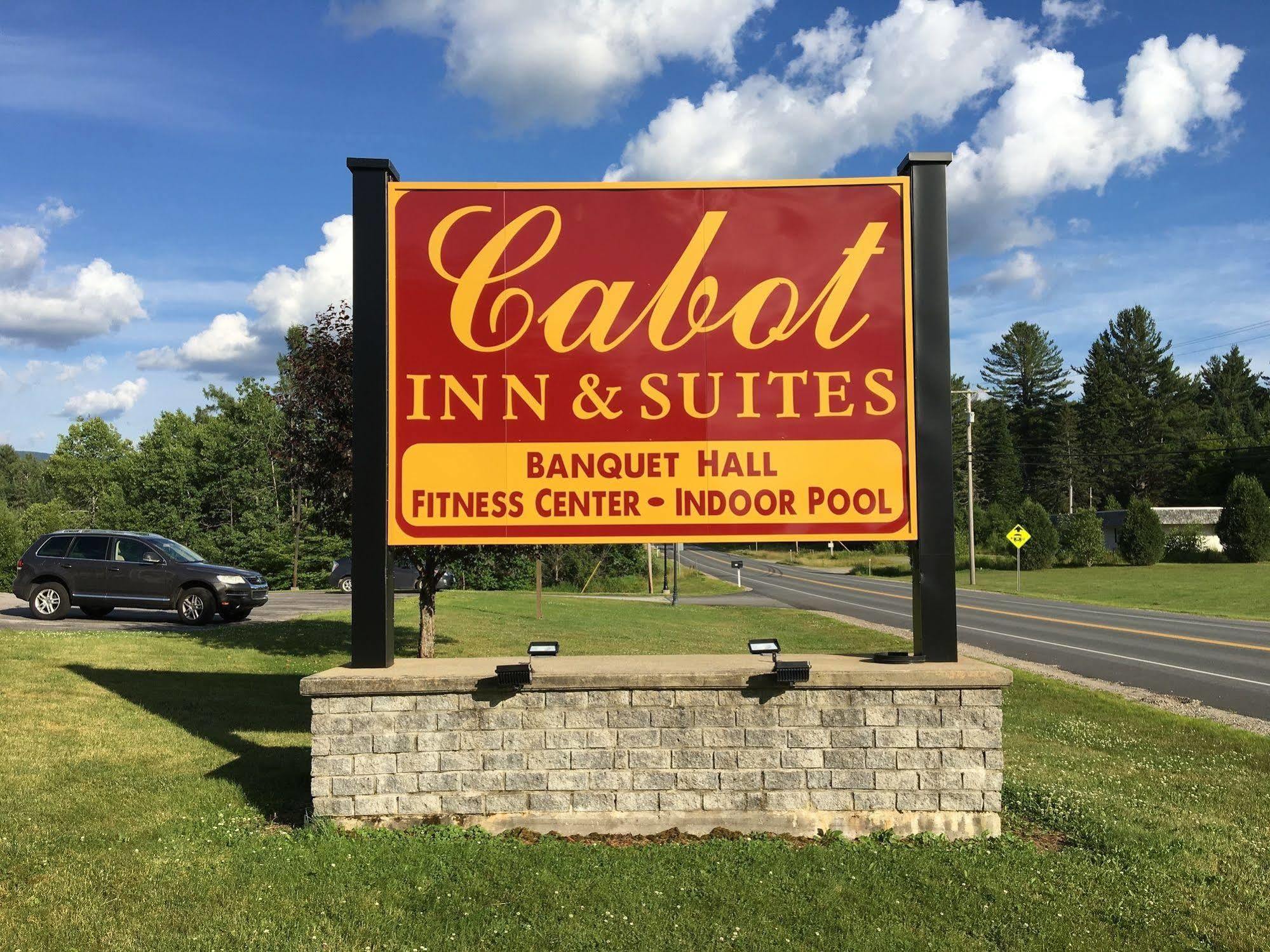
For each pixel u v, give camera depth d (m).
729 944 3.94
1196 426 91.75
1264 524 56.28
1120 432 90.12
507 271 6.08
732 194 6.15
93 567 16.69
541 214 6.11
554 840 5.22
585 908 4.28
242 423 52.00
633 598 37.84
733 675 5.43
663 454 6.05
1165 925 4.23
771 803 5.43
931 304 6.07
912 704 5.46
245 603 16.88
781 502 6.05
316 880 4.59
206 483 53.00
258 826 5.56
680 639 18.55
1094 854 5.21
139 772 6.63
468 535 5.98
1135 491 90.00
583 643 17.22
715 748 5.45
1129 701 11.45
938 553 5.95
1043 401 102.00
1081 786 6.88
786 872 4.75
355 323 5.96
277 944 3.89
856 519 6.02
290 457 13.05
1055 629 22.77
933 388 6.02
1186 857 5.19
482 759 5.44
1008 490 97.00
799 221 6.14
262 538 48.56
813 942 3.97
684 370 6.09
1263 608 32.78
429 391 6.02
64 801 5.88
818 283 6.12
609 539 6.01
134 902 4.32
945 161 6.11
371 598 5.80
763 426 6.07
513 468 6.02
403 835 5.28
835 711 5.46
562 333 6.07
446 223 6.07
